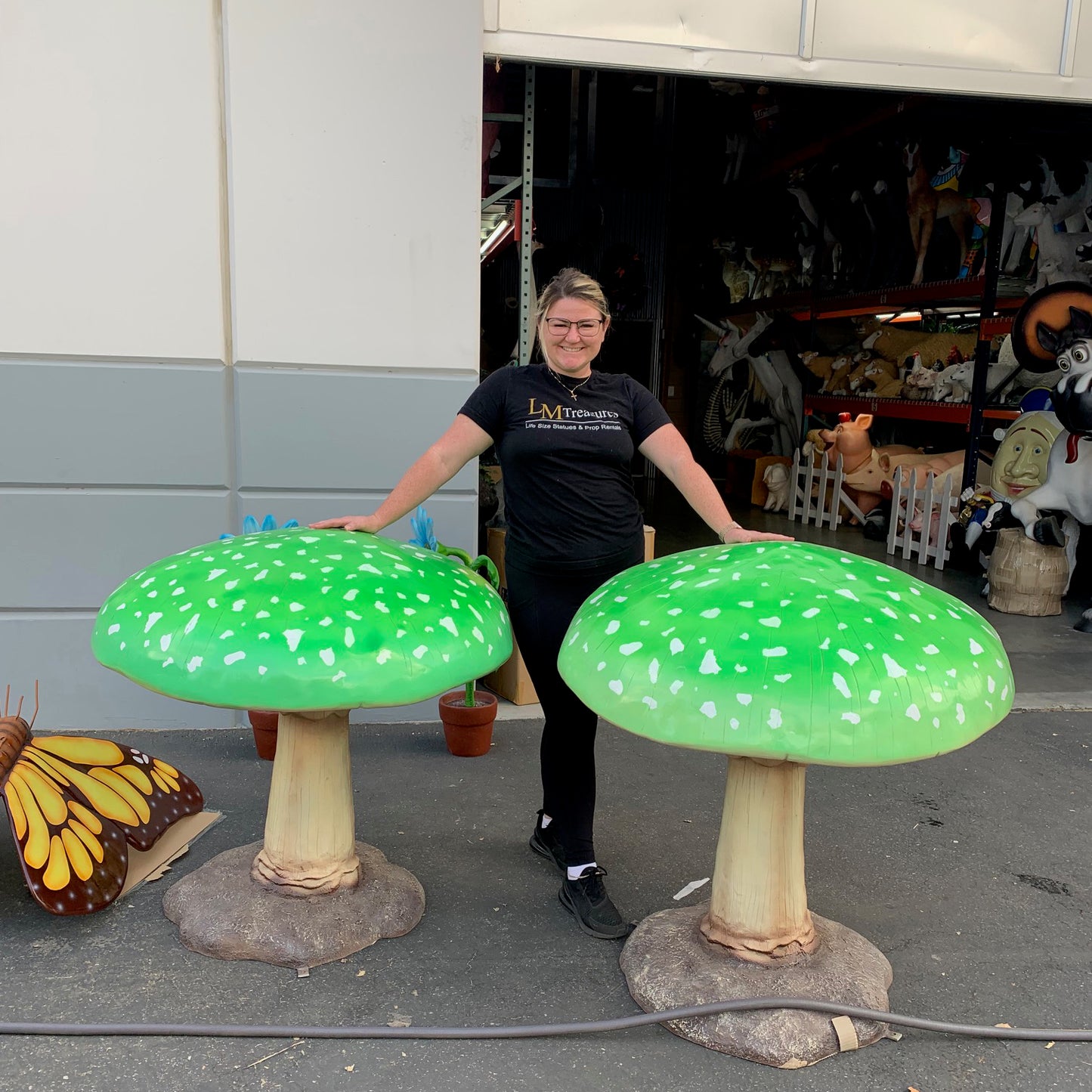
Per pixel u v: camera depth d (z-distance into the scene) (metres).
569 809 2.31
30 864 2.10
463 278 3.40
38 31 3.00
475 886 2.50
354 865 2.32
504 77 5.92
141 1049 1.83
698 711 1.57
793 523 8.74
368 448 3.46
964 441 8.12
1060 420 5.15
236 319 3.28
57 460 3.27
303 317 3.32
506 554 2.33
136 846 2.38
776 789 1.97
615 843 2.77
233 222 3.21
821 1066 1.84
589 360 2.23
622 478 2.27
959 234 7.13
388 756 3.37
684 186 11.25
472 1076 1.78
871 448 8.29
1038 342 5.87
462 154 3.32
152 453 3.33
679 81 9.93
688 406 12.20
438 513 3.58
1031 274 6.50
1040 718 3.93
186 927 2.19
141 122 3.11
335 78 3.18
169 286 3.23
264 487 3.43
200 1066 1.79
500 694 4.03
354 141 3.24
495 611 2.13
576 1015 1.98
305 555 1.99
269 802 2.30
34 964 2.09
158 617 1.87
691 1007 1.89
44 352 3.19
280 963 2.11
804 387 9.65
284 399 3.36
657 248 11.52
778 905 2.02
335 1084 1.75
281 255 3.27
